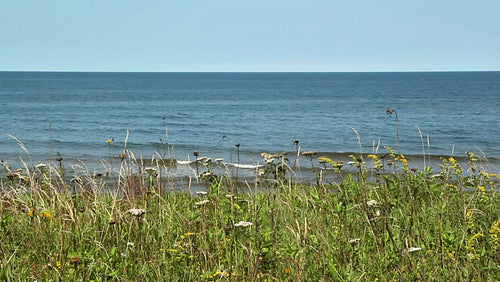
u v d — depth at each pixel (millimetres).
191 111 69750
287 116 60469
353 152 28141
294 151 28875
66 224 5430
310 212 5660
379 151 29469
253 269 4148
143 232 5254
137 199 6727
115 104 84750
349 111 68500
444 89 147750
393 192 5863
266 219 5641
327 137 38344
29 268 4551
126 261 4590
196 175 7223
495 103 82438
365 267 4336
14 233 5359
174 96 116250
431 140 35719
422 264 4160
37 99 97188
